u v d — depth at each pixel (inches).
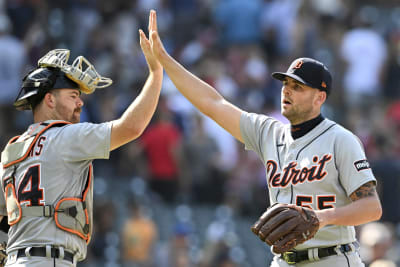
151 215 1745.8
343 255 626.8
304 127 642.8
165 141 1802.4
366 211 600.1
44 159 611.5
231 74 2107.5
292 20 2194.9
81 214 612.4
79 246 615.2
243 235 1747.0
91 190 631.8
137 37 2183.8
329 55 2206.0
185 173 1811.0
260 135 669.9
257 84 2082.9
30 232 602.5
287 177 637.9
